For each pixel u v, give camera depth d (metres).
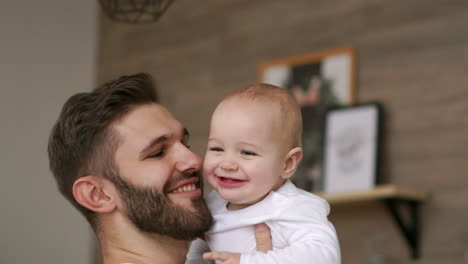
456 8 3.41
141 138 1.66
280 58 3.96
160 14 1.84
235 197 1.54
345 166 3.57
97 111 1.68
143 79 1.75
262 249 1.54
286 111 1.56
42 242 4.64
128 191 1.64
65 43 4.80
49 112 4.72
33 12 4.80
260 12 4.07
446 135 3.36
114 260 1.70
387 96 3.55
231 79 4.13
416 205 3.40
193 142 4.23
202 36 4.30
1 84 4.73
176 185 1.64
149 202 1.62
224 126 1.54
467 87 3.33
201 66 4.27
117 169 1.66
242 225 1.56
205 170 1.56
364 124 3.55
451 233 3.29
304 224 1.52
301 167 3.74
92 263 4.52
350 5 3.74
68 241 4.60
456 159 3.32
